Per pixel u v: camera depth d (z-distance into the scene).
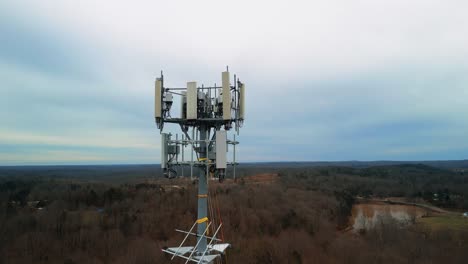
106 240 38.34
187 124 10.85
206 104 10.90
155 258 33.47
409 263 37.12
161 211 47.81
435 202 78.12
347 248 39.50
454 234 47.09
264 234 42.44
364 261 37.22
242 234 41.16
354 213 66.81
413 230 49.12
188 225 42.84
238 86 11.16
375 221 54.69
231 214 45.16
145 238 39.47
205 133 10.91
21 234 38.69
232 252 35.28
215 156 10.60
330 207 58.19
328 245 40.97
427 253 39.41
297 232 42.78
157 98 10.40
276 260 35.88
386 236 44.16
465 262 37.50
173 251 10.85
